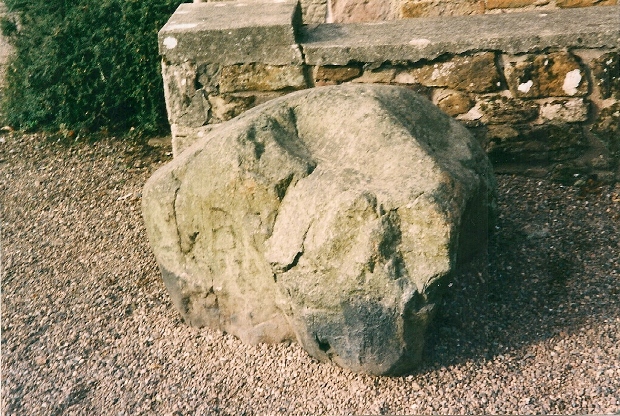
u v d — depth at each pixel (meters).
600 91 4.04
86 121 5.76
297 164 3.09
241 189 3.13
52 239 4.52
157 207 3.41
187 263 3.45
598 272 3.50
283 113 3.30
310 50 4.22
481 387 3.00
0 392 3.35
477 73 4.12
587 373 3.00
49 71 5.82
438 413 2.92
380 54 4.17
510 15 4.48
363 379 3.09
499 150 4.23
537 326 3.27
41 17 6.17
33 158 5.57
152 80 5.56
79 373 3.40
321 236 2.93
